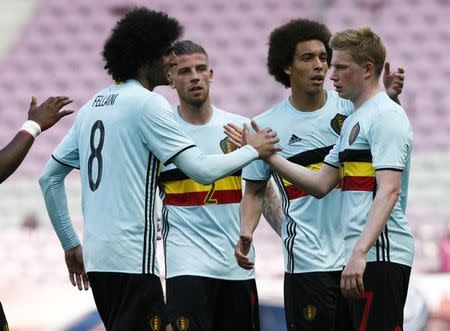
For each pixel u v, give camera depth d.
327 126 24.08
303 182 20.33
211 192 24.39
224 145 25.23
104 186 18.78
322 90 24.27
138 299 18.58
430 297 32.44
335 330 20.83
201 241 24.44
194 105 25.14
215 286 24.42
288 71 24.19
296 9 67.62
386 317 19.12
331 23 66.06
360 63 19.53
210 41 66.69
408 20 65.62
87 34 68.62
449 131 59.44
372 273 19.17
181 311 24.16
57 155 20.33
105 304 19.09
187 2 68.69
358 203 19.34
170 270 24.55
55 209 20.97
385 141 18.78
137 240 18.61
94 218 18.88
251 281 24.78
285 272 24.20
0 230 53.31
